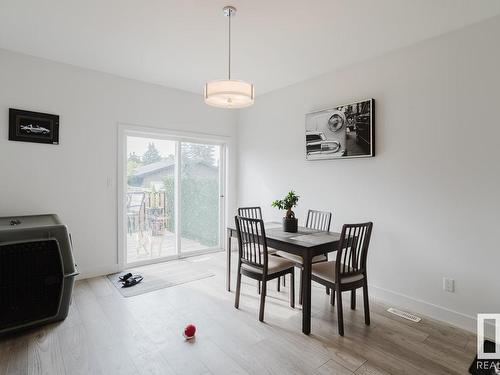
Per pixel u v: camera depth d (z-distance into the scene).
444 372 1.83
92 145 3.42
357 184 3.14
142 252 3.95
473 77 2.34
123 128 3.64
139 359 1.92
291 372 1.81
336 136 3.28
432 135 2.57
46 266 2.30
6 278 2.14
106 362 1.88
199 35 2.60
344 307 2.75
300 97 3.76
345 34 2.55
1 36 2.64
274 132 4.12
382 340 2.18
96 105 3.44
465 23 2.34
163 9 2.20
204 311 2.61
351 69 3.20
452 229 2.46
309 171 3.64
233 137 4.73
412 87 2.71
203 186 4.53
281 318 2.50
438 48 2.54
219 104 2.40
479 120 2.31
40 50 2.92
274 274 2.52
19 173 2.99
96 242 3.48
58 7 2.18
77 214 3.34
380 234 2.95
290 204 2.82
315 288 3.25
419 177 2.66
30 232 2.25
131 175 3.83
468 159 2.37
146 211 3.97
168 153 4.16
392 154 2.85
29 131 3.02
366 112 2.99
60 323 2.36
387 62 2.89
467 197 2.38
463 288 2.40
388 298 2.88
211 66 3.30
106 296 2.90
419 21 2.33
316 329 2.32
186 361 1.90
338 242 2.43
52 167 3.17
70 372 1.78
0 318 2.12
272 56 3.01
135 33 2.57
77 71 3.31
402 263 2.79
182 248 4.30
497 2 2.07
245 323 2.40
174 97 4.08
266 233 2.73
